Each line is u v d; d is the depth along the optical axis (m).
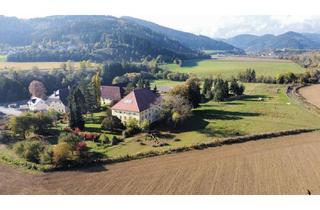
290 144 50.09
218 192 34.75
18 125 55.38
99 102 81.00
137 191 35.56
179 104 64.75
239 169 40.94
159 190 35.62
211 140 52.59
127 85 95.19
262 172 39.91
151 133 57.47
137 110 61.62
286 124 62.47
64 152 43.12
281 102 85.38
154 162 43.88
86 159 44.78
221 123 64.25
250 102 86.69
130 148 50.22
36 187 37.31
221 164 42.69
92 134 55.34
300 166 41.56
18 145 47.06
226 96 92.75
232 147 49.25
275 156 45.19
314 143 50.22
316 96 94.44
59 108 77.75
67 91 80.81
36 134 58.19
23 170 42.12
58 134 58.31
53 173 41.25
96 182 38.31
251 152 46.94
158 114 67.06
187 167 41.91
